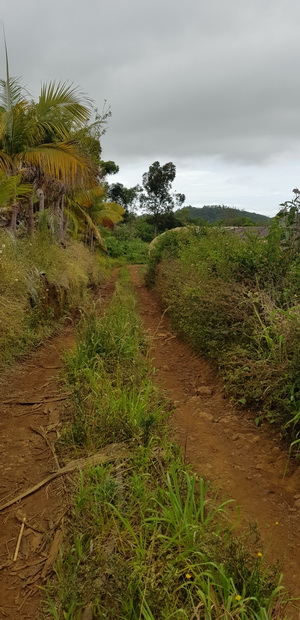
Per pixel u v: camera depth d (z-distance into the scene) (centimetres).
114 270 3019
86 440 390
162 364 686
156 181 5712
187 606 226
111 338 593
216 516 312
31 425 441
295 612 240
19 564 270
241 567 240
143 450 358
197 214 6419
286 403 409
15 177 848
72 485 335
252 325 539
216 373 594
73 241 1767
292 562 274
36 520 307
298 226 659
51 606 228
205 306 649
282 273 623
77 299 1023
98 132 1616
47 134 1160
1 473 361
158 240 1841
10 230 975
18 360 641
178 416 481
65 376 545
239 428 451
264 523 310
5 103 995
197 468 376
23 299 726
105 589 231
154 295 1535
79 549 258
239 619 215
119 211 2408
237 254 683
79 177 1116
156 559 257
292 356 437
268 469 378
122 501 300
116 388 470
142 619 221
